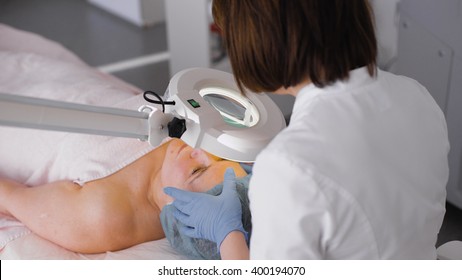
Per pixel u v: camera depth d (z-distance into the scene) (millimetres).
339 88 852
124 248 1432
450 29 1969
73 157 1532
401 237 854
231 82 1279
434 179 909
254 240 832
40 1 4543
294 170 773
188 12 2996
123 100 1723
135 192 1443
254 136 1108
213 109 1100
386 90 885
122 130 960
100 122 924
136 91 2061
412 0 2074
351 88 857
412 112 898
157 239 1457
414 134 884
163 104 1065
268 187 791
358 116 838
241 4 823
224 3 852
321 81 835
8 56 2123
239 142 1076
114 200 1418
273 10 805
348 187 787
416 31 2098
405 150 865
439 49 2031
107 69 3525
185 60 3160
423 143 895
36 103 849
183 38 3104
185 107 1065
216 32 3184
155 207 1453
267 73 845
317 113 829
